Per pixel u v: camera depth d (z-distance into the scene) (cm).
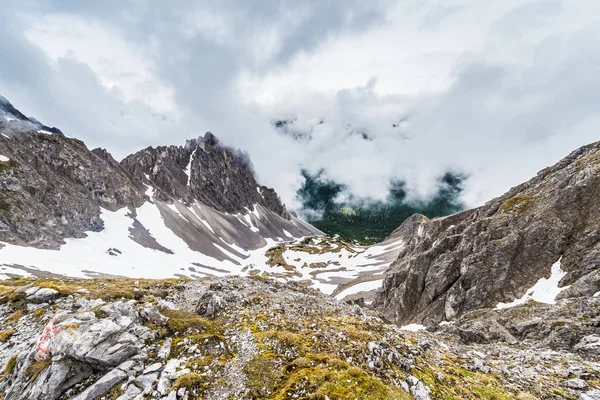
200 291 3984
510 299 4862
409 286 6869
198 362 1978
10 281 4769
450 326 4412
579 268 4534
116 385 1836
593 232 4819
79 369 1898
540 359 2627
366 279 12575
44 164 16962
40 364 1925
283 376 1800
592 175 5534
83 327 2064
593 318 3203
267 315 2866
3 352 2341
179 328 2456
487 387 1923
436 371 2039
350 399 1507
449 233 7712
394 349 2209
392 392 1584
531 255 5256
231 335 2375
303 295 4062
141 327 2331
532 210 6097
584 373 2195
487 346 3247
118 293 3366
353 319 3047
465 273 5634
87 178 19412
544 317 3659
